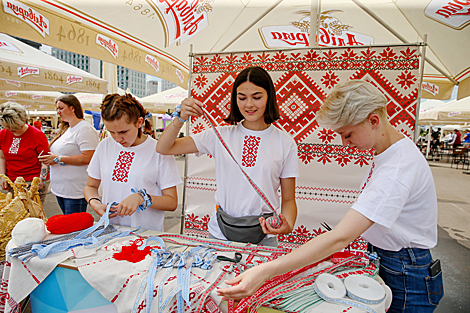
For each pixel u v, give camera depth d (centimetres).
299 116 210
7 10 157
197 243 124
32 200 191
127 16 212
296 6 232
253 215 130
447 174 974
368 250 120
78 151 246
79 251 112
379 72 196
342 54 201
